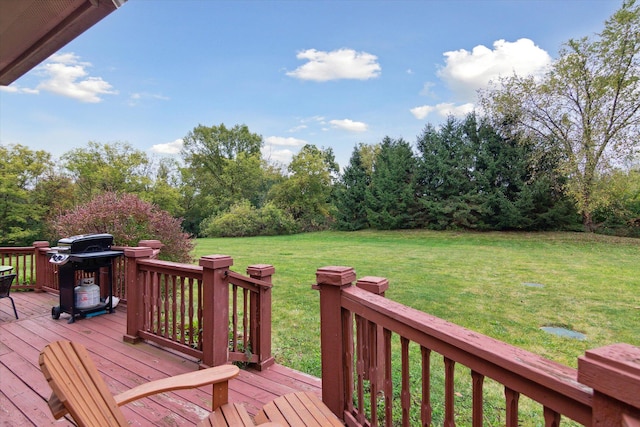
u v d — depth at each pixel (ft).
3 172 49.78
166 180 77.20
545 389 2.85
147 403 7.43
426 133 61.72
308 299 18.58
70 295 12.91
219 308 8.80
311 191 75.87
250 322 9.61
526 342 13.03
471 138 56.24
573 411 2.63
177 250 19.42
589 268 27.78
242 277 9.27
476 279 23.73
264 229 68.44
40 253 18.08
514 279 23.75
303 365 10.53
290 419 4.94
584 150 43.04
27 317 13.56
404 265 29.60
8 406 7.29
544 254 35.73
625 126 41.37
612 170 42.04
